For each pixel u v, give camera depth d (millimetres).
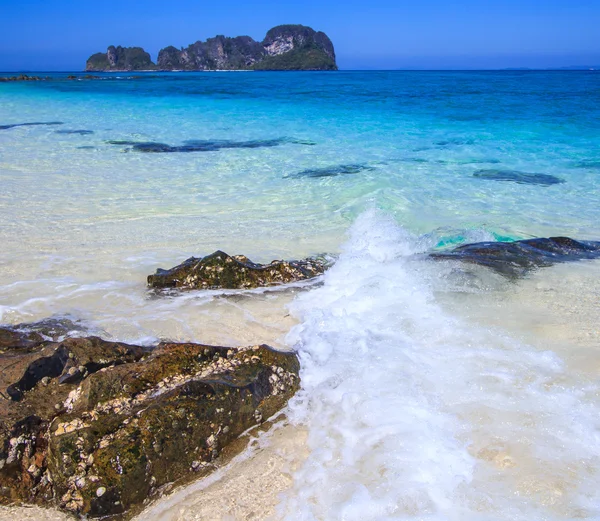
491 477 3205
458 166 12664
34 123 20625
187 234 7824
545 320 5145
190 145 15516
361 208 9125
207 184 10812
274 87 47531
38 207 8953
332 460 3461
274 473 3404
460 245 7398
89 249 7102
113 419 3402
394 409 3811
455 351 4555
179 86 50656
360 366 4324
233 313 5402
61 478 3141
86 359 4020
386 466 3326
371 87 45688
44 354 3920
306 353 4504
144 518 3119
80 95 36906
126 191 10172
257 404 3824
